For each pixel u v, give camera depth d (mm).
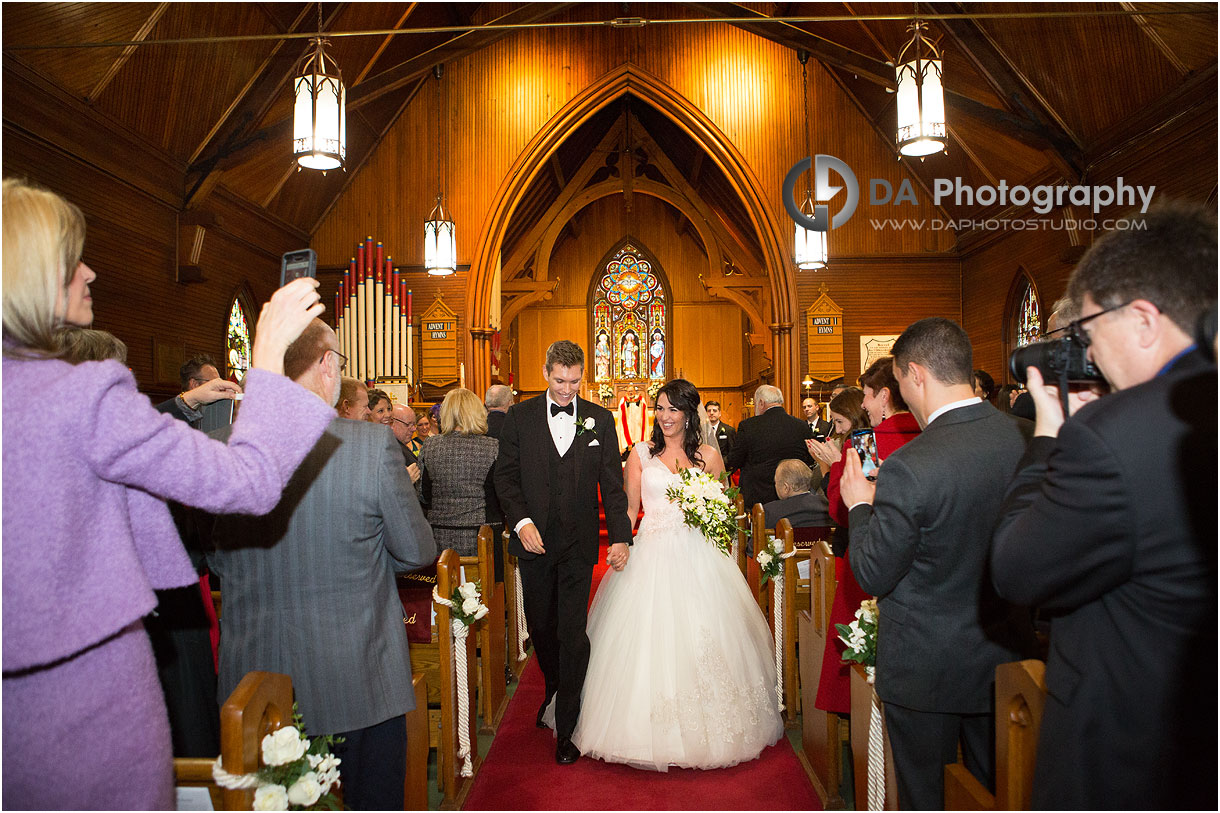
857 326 11109
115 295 7492
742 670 3113
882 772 2068
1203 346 1063
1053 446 1156
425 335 11141
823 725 2773
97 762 1029
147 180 7895
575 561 3156
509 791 2887
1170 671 1013
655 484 3389
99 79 6727
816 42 9508
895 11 8461
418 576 3004
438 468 3982
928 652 1716
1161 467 1010
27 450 1000
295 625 1681
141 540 1200
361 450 1761
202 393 2635
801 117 11102
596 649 3227
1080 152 8320
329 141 6234
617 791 2859
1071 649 1133
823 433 5418
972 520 1674
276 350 1295
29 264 1067
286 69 8453
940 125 6332
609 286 19156
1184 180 7062
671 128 13336
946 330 1811
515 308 15289
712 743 2938
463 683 2932
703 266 19094
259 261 10289
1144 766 1025
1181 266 1102
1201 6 6055
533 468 3207
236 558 1712
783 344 11094
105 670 1055
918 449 1720
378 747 1766
